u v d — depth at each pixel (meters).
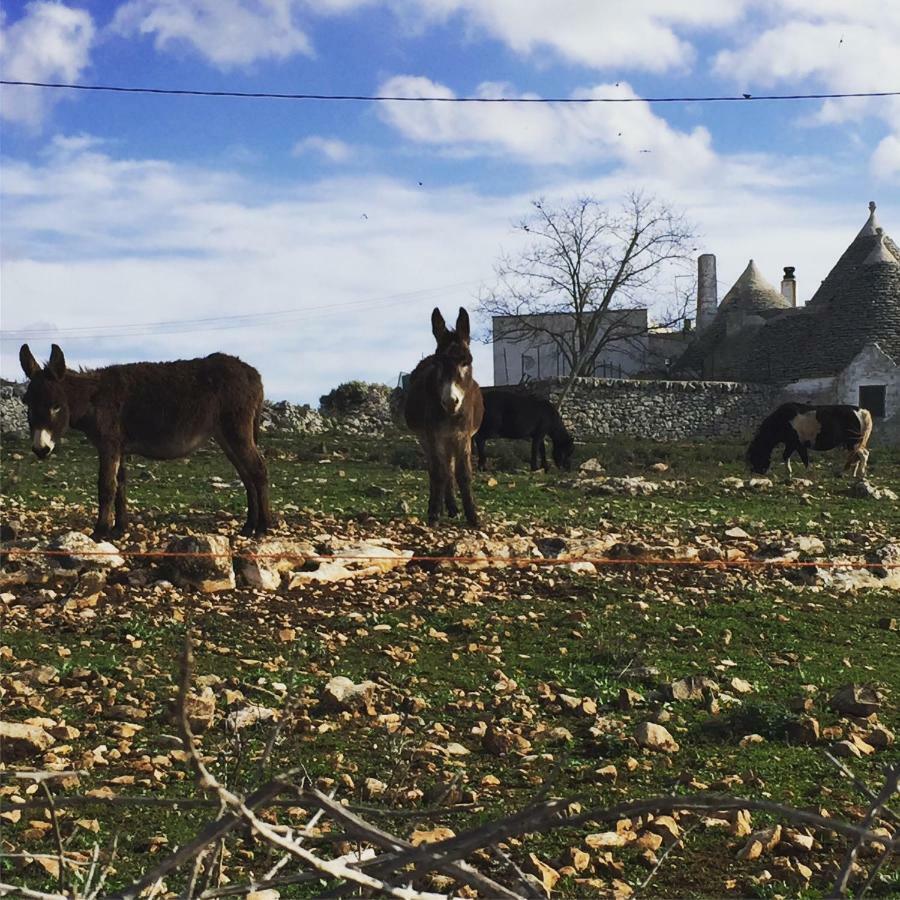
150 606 9.63
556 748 6.68
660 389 49.81
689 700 7.75
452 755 6.40
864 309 53.62
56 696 7.09
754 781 6.07
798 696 7.82
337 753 6.25
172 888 4.38
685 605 10.63
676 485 21.70
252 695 7.42
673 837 5.25
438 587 10.95
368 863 2.41
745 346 57.84
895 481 24.06
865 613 10.66
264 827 2.07
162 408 12.38
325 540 12.45
